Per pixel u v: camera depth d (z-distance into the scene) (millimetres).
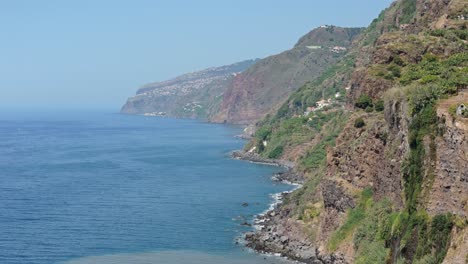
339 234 102688
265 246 111562
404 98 94188
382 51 128375
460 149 73812
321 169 144875
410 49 126438
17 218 135500
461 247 69125
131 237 118500
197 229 124438
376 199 99812
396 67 122125
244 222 130500
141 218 134750
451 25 135750
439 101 85312
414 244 78250
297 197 138625
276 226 124375
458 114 76938
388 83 118312
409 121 87688
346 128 117875
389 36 136750
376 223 94188
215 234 120500
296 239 113062
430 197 77938
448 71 105375
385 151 98938
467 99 84312
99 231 123250
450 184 75188
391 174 95125
